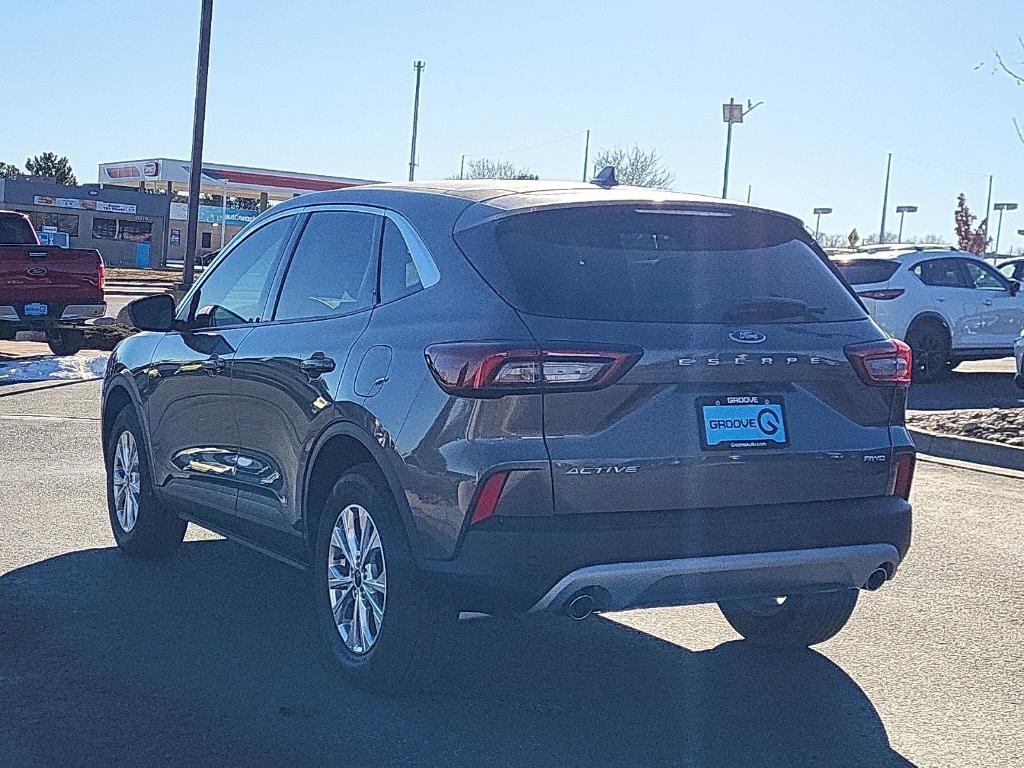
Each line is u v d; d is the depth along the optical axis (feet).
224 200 218.38
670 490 14.53
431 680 15.61
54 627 18.66
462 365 14.28
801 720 15.66
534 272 14.80
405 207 16.83
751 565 14.75
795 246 16.60
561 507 14.12
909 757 14.56
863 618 20.31
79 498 27.96
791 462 15.17
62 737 14.43
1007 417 40.75
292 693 16.06
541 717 15.51
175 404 21.13
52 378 50.65
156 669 16.88
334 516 16.60
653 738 14.90
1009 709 16.20
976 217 186.50
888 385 16.10
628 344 14.35
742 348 14.90
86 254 60.44
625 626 19.71
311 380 16.90
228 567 22.63
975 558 24.50
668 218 15.89
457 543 14.23
